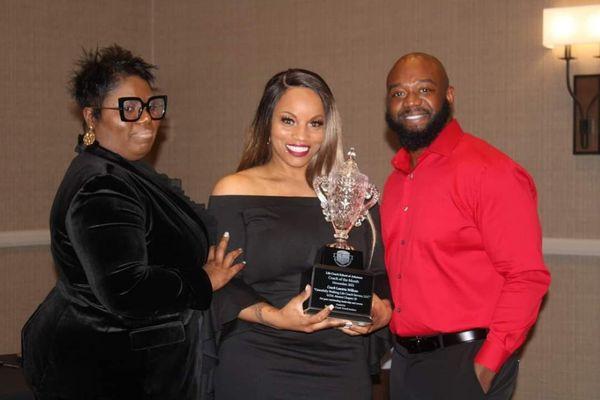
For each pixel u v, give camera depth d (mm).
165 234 2158
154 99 2201
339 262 2285
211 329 2332
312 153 2426
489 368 2514
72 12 5078
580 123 4117
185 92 5516
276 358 2301
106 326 2082
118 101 2143
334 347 2352
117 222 2012
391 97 2738
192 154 5512
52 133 4973
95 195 2018
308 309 2232
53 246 2133
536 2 4246
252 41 5219
